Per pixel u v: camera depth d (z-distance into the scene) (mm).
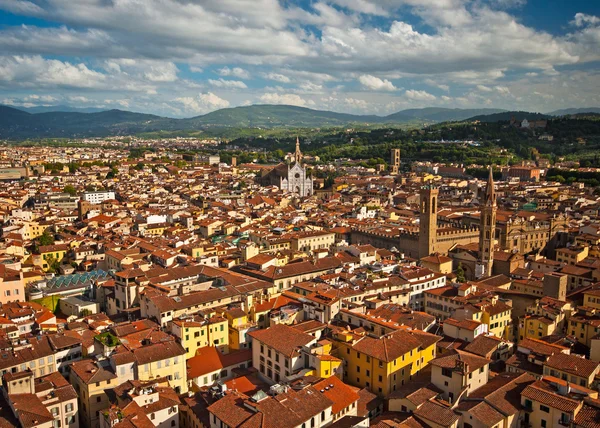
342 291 194125
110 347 155125
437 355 160500
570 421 111938
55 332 169750
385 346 148750
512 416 118625
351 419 124312
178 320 171625
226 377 162125
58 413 131625
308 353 147625
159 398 134000
